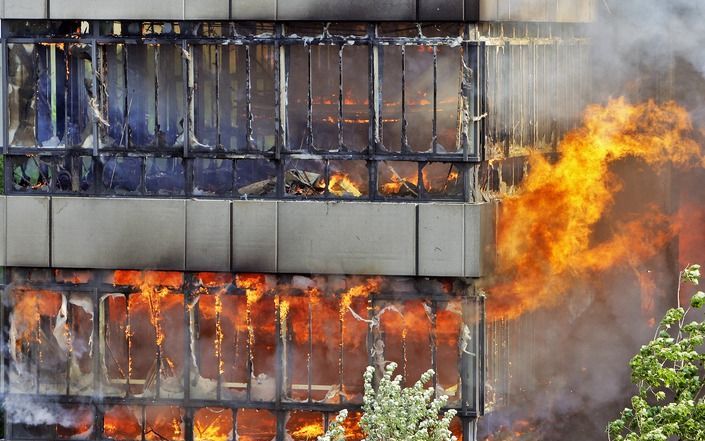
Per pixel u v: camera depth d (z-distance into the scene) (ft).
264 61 117.39
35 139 119.14
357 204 114.83
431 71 115.14
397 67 115.03
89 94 118.32
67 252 118.83
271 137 118.01
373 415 98.73
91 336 120.26
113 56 118.83
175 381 119.44
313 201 115.65
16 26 118.62
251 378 118.32
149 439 120.67
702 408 97.76
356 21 113.91
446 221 113.50
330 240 115.34
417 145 116.26
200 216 117.08
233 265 116.78
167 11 115.75
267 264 116.26
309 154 115.55
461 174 114.32
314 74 117.70
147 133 118.21
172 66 117.91
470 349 114.83
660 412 98.68
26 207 119.14
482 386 115.03
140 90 118.21
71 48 118.32
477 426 117.50
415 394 100.27
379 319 116.16
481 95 113.29
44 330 120.78
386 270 114.62
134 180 119.03
